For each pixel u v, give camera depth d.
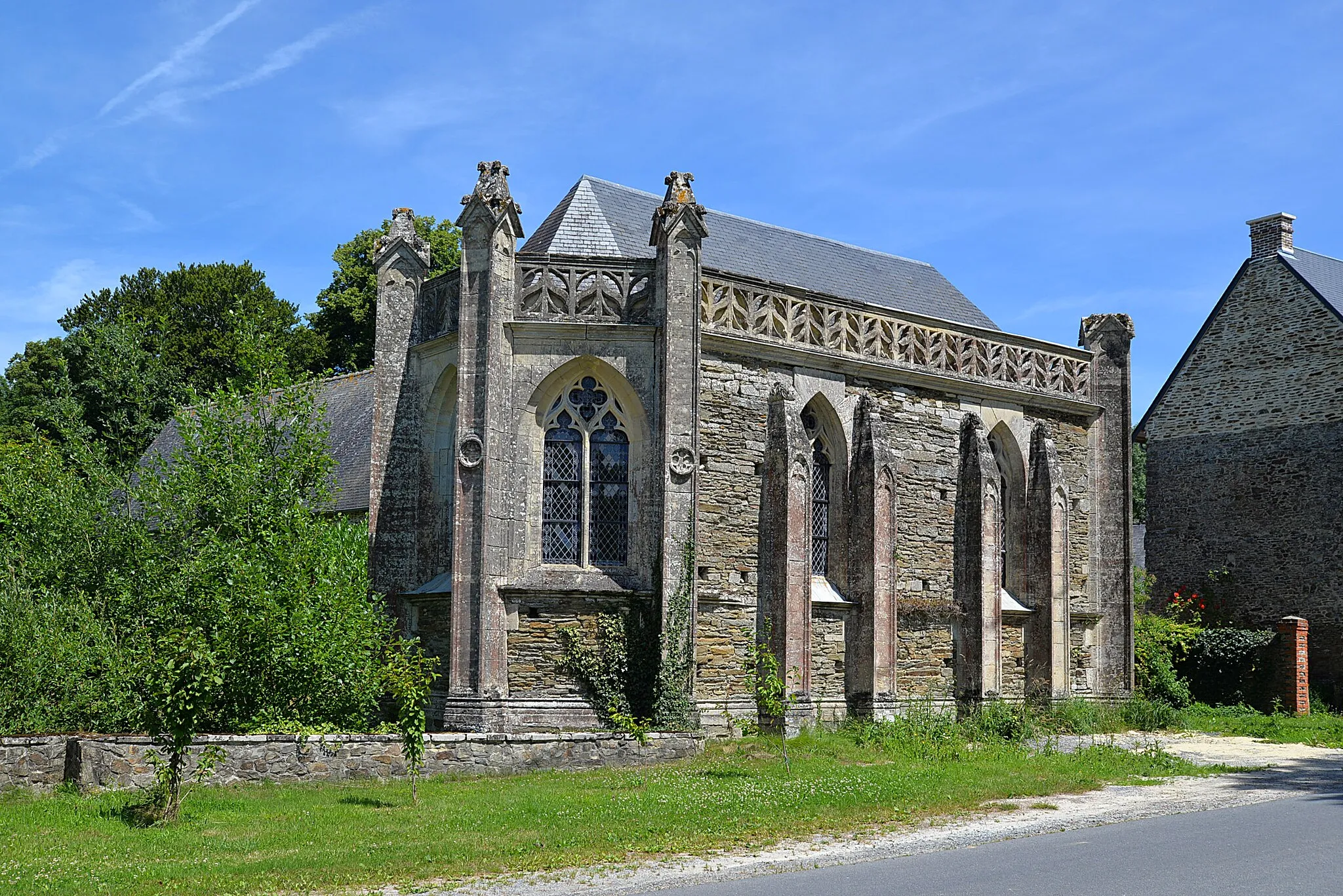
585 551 23.00
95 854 12.60
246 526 21.41
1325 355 37.78
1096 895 10.98
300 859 12.40
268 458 22.44
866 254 32.84
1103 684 30.67
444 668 23.20
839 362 25.98
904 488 27.08
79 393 39.56
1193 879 11.67
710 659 23.36
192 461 22.55
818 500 26.08
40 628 19.50
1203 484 40.47
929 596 27.28
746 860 12.72
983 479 27.80
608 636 22.44
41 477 23.80
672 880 11.74
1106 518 31.05
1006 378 29.38
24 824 14.11
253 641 18.84
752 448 24.38
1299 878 11.71
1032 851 13.23
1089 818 15.54
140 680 18.66
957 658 27.67
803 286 28.38
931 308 32.16
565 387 23.38
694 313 23.17
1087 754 22.03
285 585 19.81
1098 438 31.25
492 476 22.22
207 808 15.35
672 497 22.62
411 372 25.08
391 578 24.45
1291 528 38.06
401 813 15.17
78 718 19.62
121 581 21.03
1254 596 38.75
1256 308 39.81
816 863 12.56
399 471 24.78
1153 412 42.25
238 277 52.66
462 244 22.98
